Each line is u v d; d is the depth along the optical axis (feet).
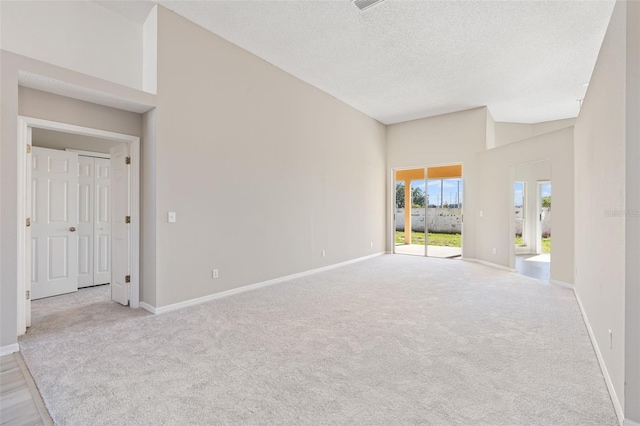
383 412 5.91
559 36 13.12
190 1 11.14
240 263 14.34
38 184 13.28
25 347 8.65
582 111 11.45
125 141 12.10
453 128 23.22
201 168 12.75
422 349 8.55
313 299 13.29
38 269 13.28
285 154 16.58
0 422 5.62
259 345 8.81
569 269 15.21
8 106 8.23
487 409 5.98
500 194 20.11
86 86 9.56
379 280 16.75
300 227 17.58
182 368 7.55
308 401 6.26
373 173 24.57
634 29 5.50
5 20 9.12
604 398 6.35
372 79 17.51
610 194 6.98
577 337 9.30
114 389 6.67
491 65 15.80
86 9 10.75
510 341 9.04
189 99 12.30
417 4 11.14
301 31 12.91
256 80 14.94
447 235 25.29
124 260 12.43
